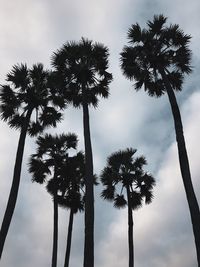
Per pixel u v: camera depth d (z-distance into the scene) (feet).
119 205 109.40
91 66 82.23
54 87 83.66
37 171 103.50
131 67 84.89
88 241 57.52
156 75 84.74
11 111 81.71
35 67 84.79
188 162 63.67
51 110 85.76
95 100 83.25
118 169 112.88
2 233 61.98
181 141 66.08
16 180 66.59
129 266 93.30
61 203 103.76
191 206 59.41
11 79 83.56
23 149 70.95
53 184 102.63
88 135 68.39
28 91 81.66
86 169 64.23
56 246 91.15
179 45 83.71
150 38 83.66
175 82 84.89
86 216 59.57
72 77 81.56
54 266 88.22
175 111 70.23
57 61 81.41
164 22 84.38
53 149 107.34
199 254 55.93
